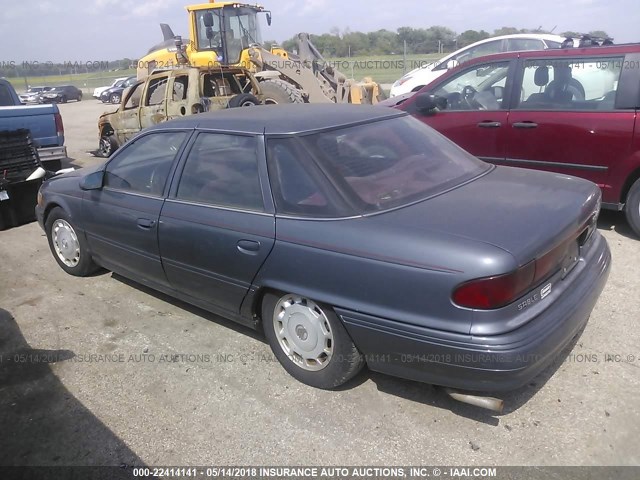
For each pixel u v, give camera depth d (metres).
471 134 6.19
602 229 5.74
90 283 5.04
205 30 13.67
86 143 14.12
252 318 3.53
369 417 3.05
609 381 3.22
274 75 12.06
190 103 9.97
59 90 34.69
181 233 3.72
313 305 3.14
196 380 3.48
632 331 3.72
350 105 4.10
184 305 4.50
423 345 2.70
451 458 2.74
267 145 3.36
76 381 3.54
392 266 2.74
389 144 3.54
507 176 3.62
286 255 3.12
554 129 5.57
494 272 2.52
